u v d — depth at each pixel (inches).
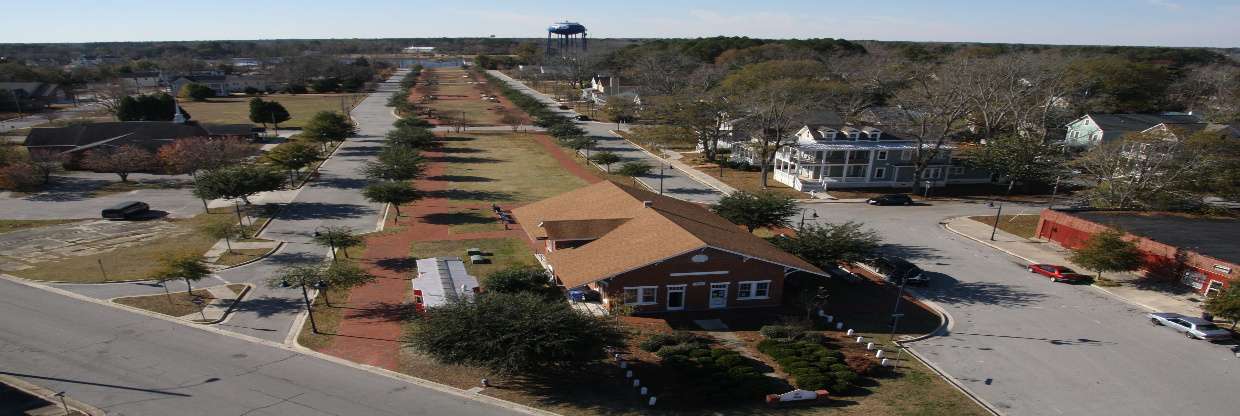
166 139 3201.3
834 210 2536.9
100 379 1117.1
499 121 5157.5
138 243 1931.6
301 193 2645.2
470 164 3447.3
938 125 3078.2
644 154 3814.0
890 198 2640.3
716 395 1079.0
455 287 1524.4
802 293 1524.4
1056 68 3804.1
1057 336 1418.6
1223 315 1370.6
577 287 1424.7
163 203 2433.6
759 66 5344.5
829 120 3412.9
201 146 2923.2
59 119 4781.0
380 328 1369.3
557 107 6166.3
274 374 1151.6
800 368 1180.5
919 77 3949.3
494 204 2561.5
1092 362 1293.1
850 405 1091.3
